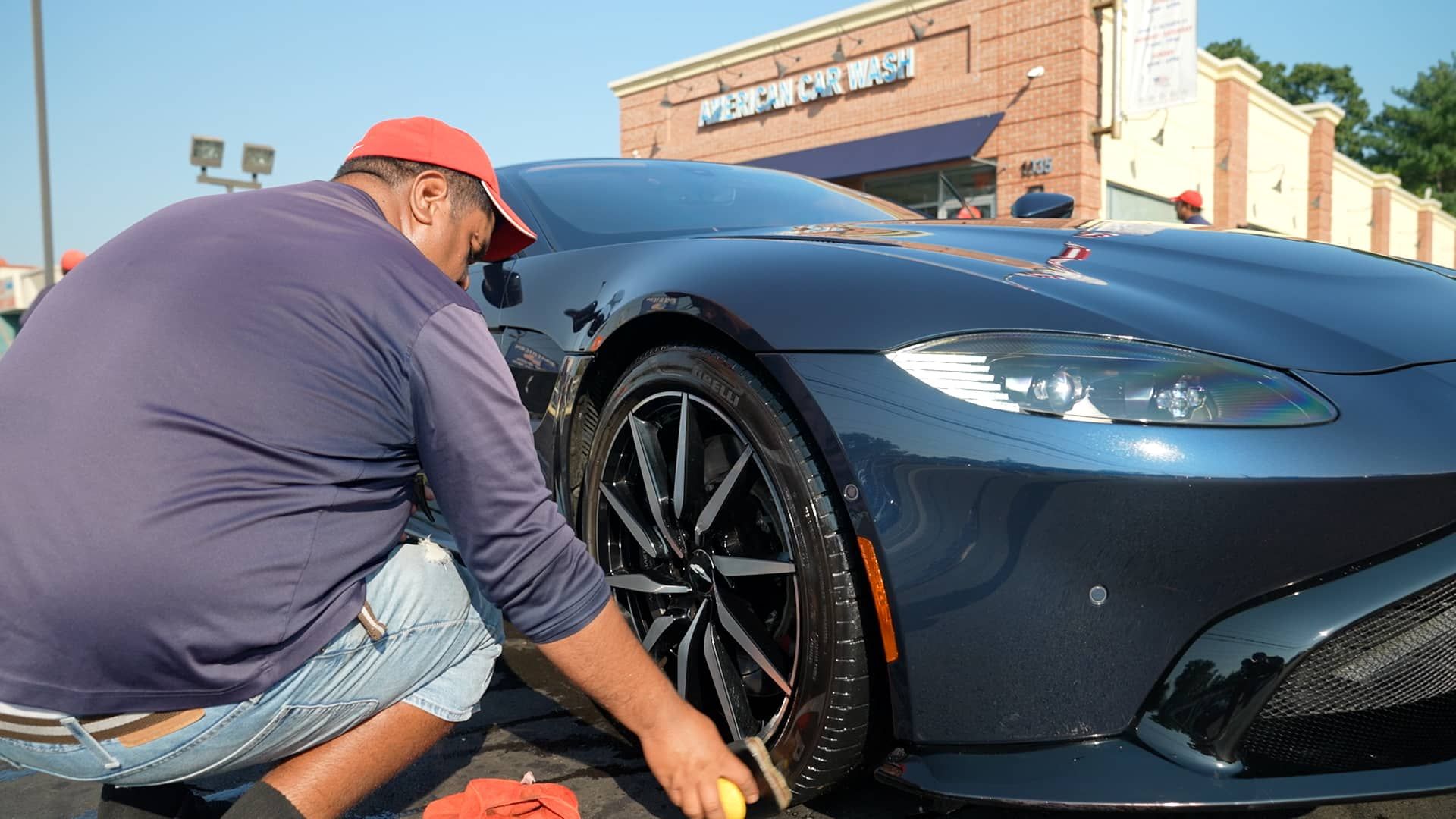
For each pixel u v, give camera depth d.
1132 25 11.95
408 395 1.03
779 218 2.45
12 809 1.72
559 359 1.96
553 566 1.07
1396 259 1.94
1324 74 47.97
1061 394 1.27
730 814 1.10
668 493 1.72
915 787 1.34
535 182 2.60
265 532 0.99
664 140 16.98
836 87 14.38
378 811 1.67
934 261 1.53
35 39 11.93
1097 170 12.41
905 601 1.31
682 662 1.62
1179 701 1.24
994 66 12.73
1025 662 1.28
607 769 1.82
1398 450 1.23
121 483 0.94
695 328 1.67
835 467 1.37
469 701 1.26
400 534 1.15
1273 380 1.28
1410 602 1.22
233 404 0.97
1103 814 1.50
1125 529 1.23
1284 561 1.22
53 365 0.98
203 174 9.65
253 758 1.11
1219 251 1.73
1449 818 1.56
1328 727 1.28
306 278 1.01
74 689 0.96
